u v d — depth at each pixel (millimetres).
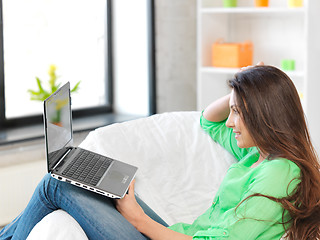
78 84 3479
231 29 3852
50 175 1780
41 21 3447
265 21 3688
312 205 1630
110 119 3656
